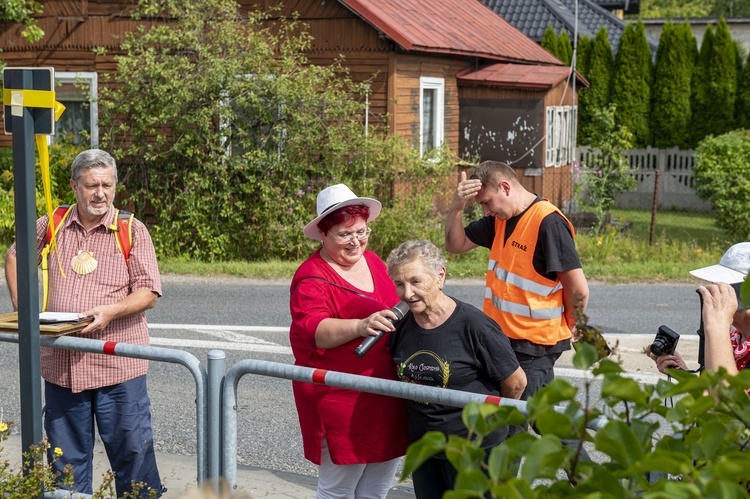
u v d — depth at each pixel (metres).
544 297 4.96
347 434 3.79
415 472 3.96
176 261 14.12
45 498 3.91
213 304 10.99
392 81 15.26
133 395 4.46
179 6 14.88
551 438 1.75
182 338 9.23
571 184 20.69
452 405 3.26
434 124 17.38
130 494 3.88
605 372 1.89
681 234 19.23
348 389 3.60
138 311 4.39
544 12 28.16
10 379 7.64
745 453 1.84
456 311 3.72
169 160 14.55
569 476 1.88
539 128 18.17
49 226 4.47
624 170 19.06
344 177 14.27
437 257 3.71
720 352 2.95
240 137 14.34
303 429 3.89
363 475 3.98
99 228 4.47
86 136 15.12
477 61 18.83
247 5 15.80
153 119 14.31
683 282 12.86
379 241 14.01
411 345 3.73
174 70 14.23
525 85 17.92
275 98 14.15
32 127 3.74
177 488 5.24
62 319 4.10
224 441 3.72
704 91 24.94
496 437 3.72
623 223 19.17
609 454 1.80
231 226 14.42
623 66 25.33
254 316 10.33
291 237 14.23
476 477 1.69
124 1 15.87
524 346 4.94
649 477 2.74
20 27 16.56
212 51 14.50
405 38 14.81
